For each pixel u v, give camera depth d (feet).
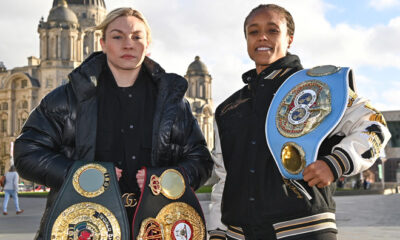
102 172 7.50
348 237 23.30
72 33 220.02
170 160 8.89
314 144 6.62
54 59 217.36
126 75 8.91
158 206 7.77
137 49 8.64
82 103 8.33
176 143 8.93
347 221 32.94
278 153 7.06
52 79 217.36
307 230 7.07
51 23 219.61
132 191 8.55
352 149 6.47
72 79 8.36
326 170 6.40
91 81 8.39
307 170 6.47
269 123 7.32
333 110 6.73
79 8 265.54
